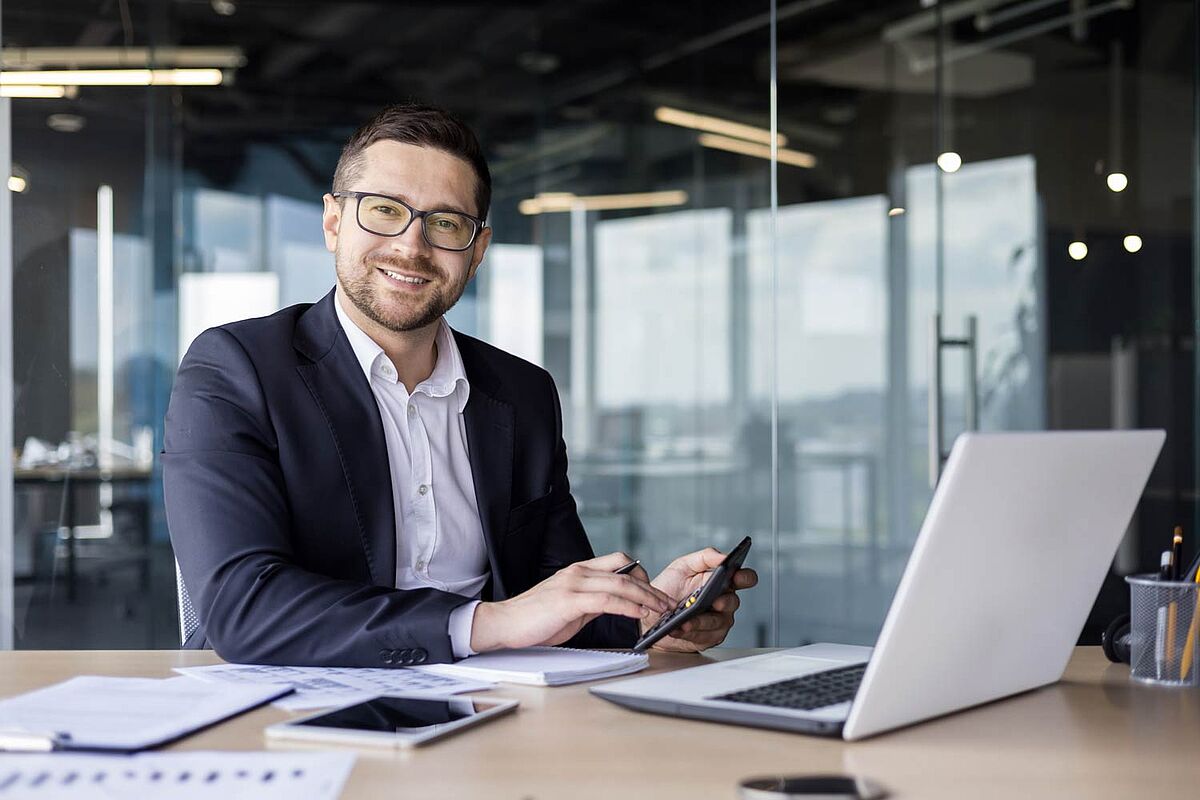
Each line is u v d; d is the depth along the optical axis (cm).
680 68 408
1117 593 385
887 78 386
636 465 408
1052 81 384
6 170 379
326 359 162
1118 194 385
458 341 181
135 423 385
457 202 161
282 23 404
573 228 414
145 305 388
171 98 393
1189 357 386
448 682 120
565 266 414
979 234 382
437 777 85
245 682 118
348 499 156
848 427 387
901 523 383
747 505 399
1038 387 382
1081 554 114
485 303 414
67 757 90
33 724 97
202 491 146
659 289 408
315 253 403
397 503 165
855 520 387
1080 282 383
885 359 384
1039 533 105
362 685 117
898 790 82
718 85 404
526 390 183
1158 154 386
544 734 98
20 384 378
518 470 178
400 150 160
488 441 174
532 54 416
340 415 158
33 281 379
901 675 96
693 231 406
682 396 405
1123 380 384
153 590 385
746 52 400
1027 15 385
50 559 380
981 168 383
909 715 99
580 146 414
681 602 136
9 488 377
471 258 167
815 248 389
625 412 409
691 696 106
